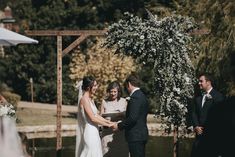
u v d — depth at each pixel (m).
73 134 20.11
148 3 28.52
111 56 22.23
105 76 22.08
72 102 29.06
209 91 8.45
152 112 25.55
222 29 14.11
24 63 29.77
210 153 4.92
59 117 11.13
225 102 4.83
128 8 30.23
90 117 9.30
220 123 4.76
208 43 13.91
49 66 29.84
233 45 13.66
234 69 4.45
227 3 14.41
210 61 13.78
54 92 29.56
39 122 21.47
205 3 15.04
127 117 8.75
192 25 10.53
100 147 9.48
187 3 16.25
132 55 10.44
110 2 30.52
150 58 10.30
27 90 29.81
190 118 8.55
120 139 9.94
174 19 10.35
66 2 30.83
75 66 23.38
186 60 10.37
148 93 25.62
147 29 10.25
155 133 20.11
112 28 10.50
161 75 10.32
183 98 10.38
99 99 22.11
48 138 18.94
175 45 10.31
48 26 30.25
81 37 11.06
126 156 9.92
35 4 31.42
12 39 10.05
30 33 11.25
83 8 30.19
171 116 10.49
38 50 29.81
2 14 30.42
